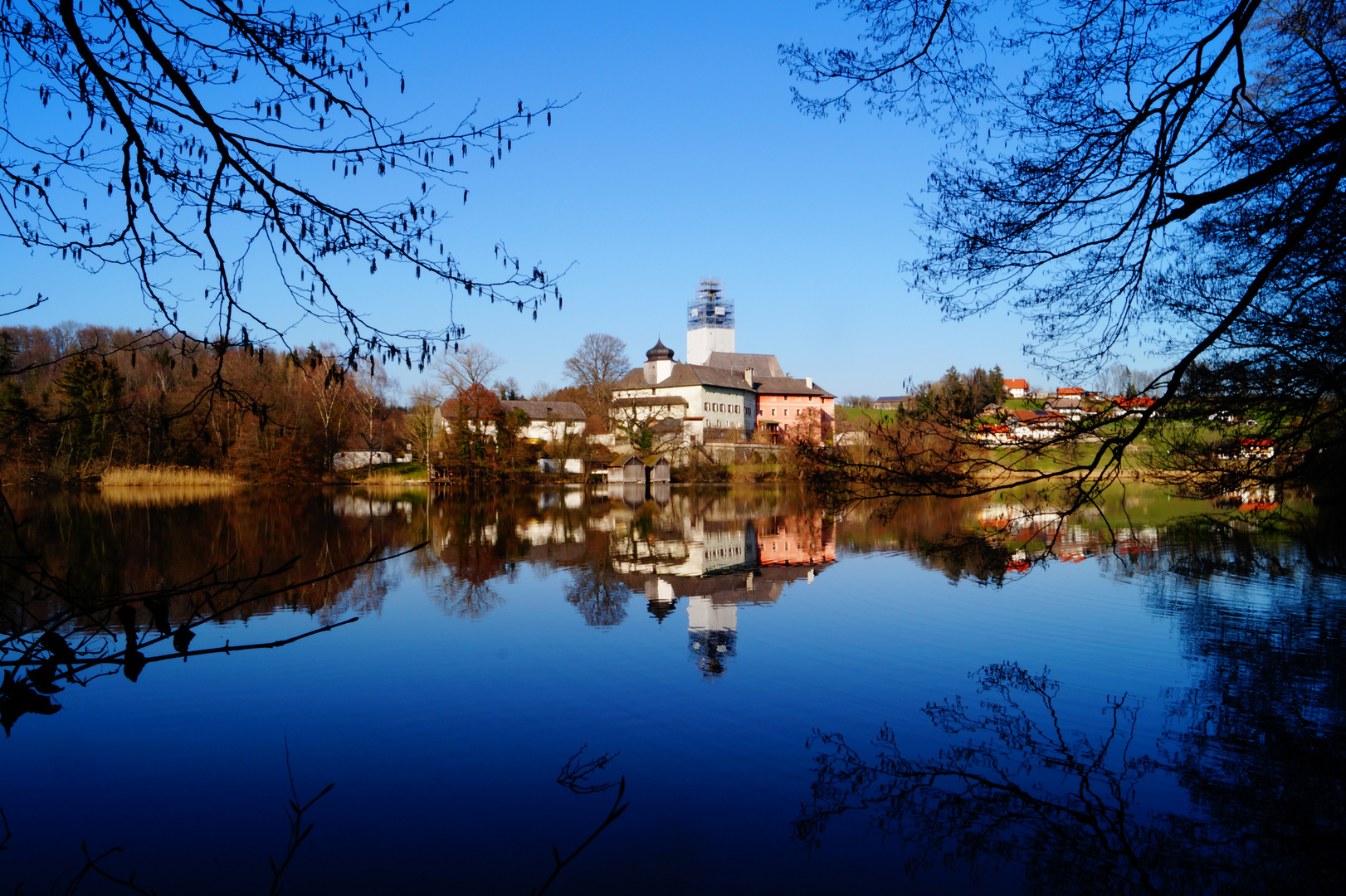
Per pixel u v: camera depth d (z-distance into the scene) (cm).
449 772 1006
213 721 1176
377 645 1600
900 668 1417
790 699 1265
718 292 15500
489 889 761
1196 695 1262
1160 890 751
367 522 4053
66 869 793
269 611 1905
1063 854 807
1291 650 1492
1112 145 722
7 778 991
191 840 850
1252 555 2520
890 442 801
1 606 340
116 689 1313
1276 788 951
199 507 4719
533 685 1340
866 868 774
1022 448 776
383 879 778
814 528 3981
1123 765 1016
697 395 11119
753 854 823
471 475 7556
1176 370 718
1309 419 928
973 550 969
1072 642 1567
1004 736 1109
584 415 10981
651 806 918
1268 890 763
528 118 478
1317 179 735
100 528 3509
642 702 1255
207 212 477
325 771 1012
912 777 987
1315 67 810
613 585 2338
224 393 495
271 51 457
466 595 2159
